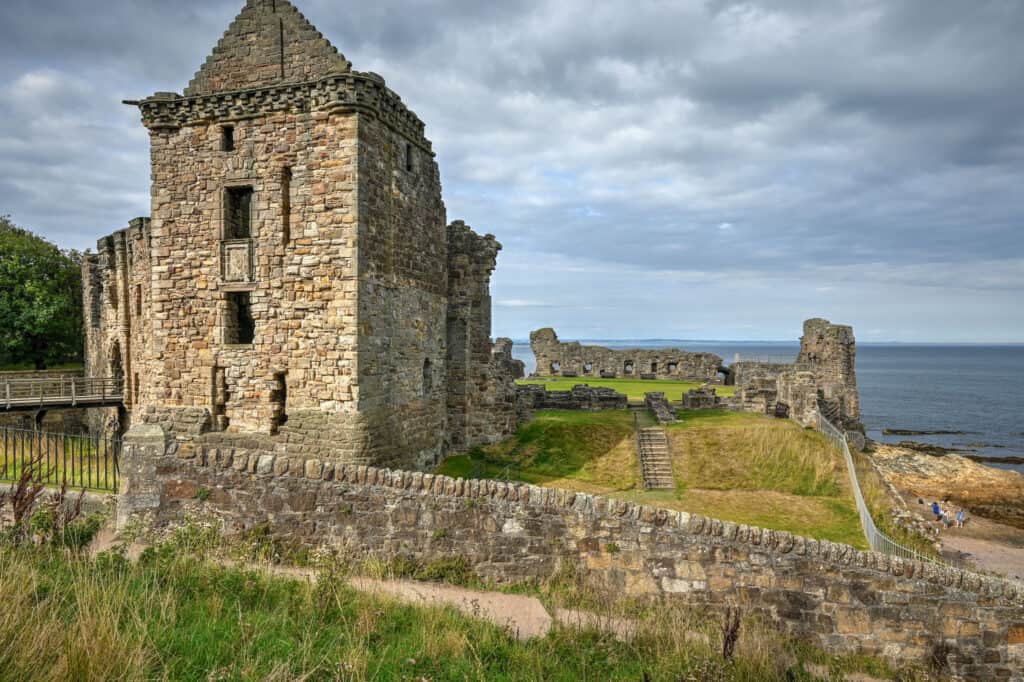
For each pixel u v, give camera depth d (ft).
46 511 33.40
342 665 23.50
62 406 99.71
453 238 83.25
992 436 234.79
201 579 31.12
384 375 64.54
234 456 41.37
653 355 164.25
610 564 38.63
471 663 26.84
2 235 142.61
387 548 40.06
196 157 64.95
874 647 36.68
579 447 82.48
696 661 29.09
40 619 21.89
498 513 39.58
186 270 65.51
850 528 61.82
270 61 63.67
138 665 20.30
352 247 59.72
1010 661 36.32
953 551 84.74
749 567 37.55
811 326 153.48
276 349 62.39
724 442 81.00
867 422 277.64
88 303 126.72
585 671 28.50
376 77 60.34
